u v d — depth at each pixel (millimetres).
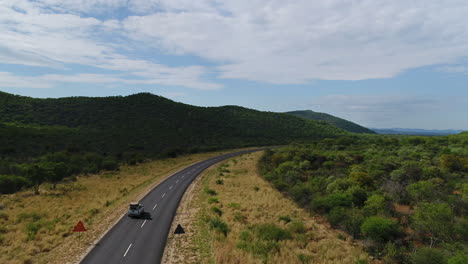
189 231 23609
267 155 74812
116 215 27656
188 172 56562
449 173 42469
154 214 28391
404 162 48938
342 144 89125
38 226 22938
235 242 20906
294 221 26859
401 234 22344
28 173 38688
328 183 38938
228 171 58062
